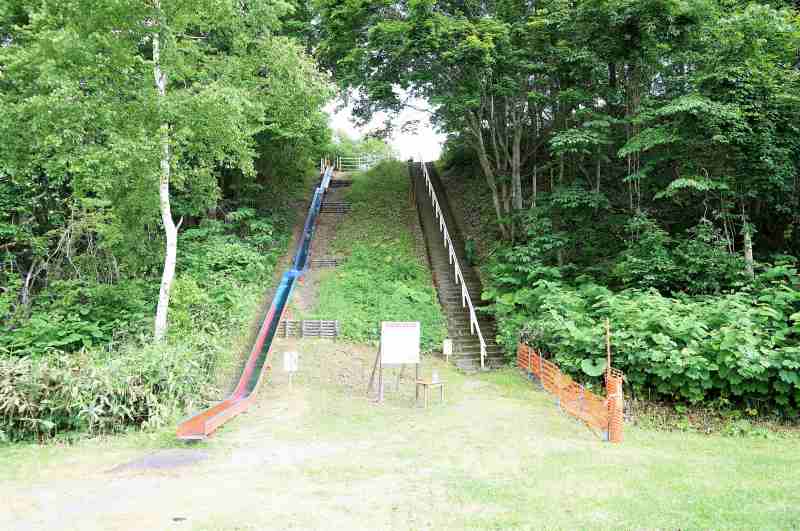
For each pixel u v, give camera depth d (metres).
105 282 16.36
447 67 17.52
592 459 7.31
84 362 10.06
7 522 5.10
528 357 14.34
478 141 20.48
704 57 14.97
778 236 16.12
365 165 39.56
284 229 24.78
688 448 8.27
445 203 27.81
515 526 4.84
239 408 10.56
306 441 8.58
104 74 11.41
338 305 18.80
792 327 10.58
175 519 5.11
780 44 13.85
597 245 18.22
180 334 12.94
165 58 12.20
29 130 11.51
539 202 18.78
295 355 12.61
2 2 14.21
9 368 9.23
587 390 10.45
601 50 16.30
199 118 11.91
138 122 11.68
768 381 9.80
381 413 10.60
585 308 14.34
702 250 13.91
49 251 16.75
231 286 17.56
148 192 13.42
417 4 15.83
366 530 4.80
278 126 16.28
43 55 10.91
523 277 17.27
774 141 13.25
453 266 21.28
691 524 4.83
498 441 8.46
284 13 14.10
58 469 7.17
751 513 5.12
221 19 13.05
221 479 6.52
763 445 8.55
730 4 15.59
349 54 18.14
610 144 17.62
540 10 17.17
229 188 24.66
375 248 23.14
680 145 14.77
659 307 11.76
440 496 5.75
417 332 11.91
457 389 12.98
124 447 8.43
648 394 11.02
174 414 10.06
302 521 5.04
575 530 4.71
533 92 17.45
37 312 14.75
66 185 16.23
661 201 18.25
